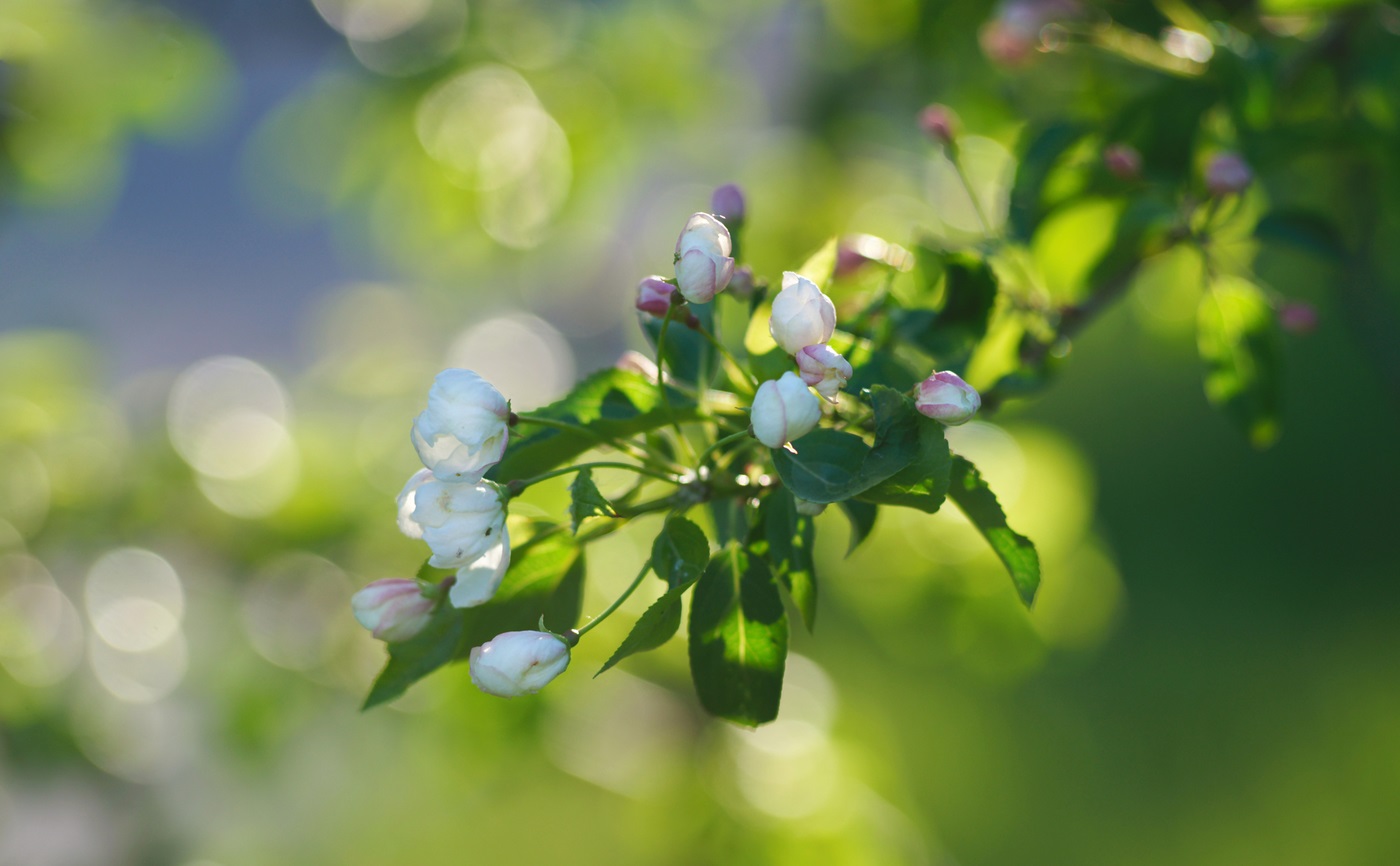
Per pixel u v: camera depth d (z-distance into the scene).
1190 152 0.99
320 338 2.40
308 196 1.54
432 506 0.84
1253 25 1.06
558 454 0.86
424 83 1.42
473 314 2.05
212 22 1.49
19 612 1.45
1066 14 1.06
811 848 1.34
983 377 0.96
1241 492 3.78
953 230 1.36
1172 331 1.43
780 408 0.82
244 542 1.51
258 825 1.88
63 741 1.44
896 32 1.45
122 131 1.59
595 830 2.16
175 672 1.51
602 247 1.76
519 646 0.83
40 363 1.63
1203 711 2.97
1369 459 3.67
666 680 1.44
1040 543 1.33
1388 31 1.02
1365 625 3.30
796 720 1.46
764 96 1.81
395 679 0.85
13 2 1.47
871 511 0.87
